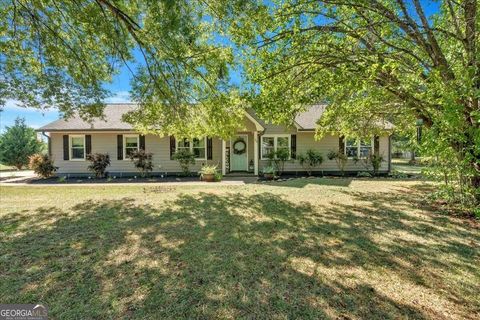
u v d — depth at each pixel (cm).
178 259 363
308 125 1516
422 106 656
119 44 642
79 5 556
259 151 1548
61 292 280
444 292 283
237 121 892
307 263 352
